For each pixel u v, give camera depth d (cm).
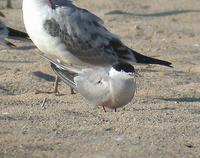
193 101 1325
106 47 1402
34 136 1023
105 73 1177
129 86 1165
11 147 983
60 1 1388
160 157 953
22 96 1305
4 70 1522
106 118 1138
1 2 2384
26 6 1373
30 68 1545
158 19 2231
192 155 966
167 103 1275
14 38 1517
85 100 1283
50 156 955
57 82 1346
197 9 2378
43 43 1379
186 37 2014
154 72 1571
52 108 1205
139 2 2477
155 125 1095
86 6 2361
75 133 1042
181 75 1564
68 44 1373
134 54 1425
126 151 969
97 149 975
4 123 1084
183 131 1068
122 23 2147
